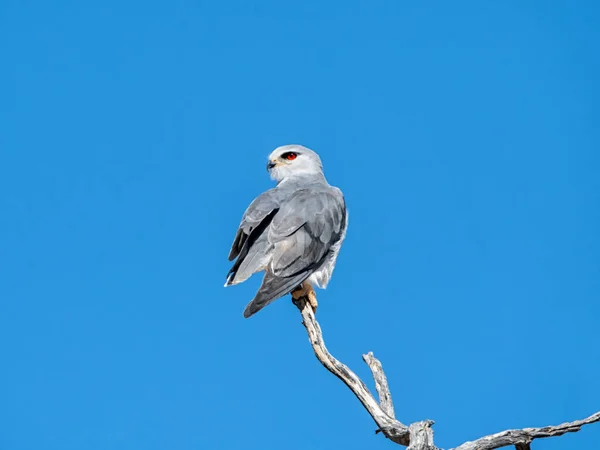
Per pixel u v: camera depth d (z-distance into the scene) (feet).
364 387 29.91
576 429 25.35
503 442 25.90
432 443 26.48
